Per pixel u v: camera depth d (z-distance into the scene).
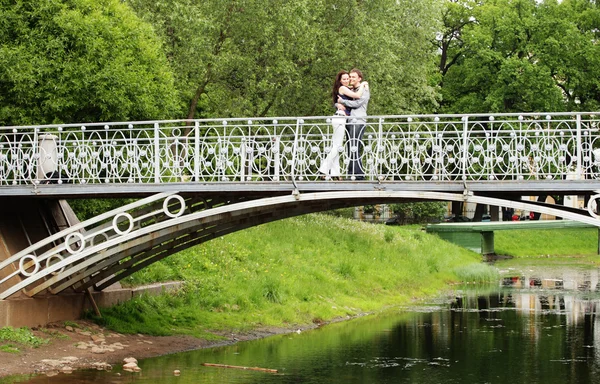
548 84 45.59
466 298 29.09
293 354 17.95
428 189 14.36
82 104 21.56
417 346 19.16
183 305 21.25
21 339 15.98
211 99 31.80
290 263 27.33
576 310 25.41
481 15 50.25
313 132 31.86
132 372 15.30
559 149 14.23
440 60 52.88
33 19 21.61
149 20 29.78
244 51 30.86
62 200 19.38
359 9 31.77
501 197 15.62
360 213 59.06
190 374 15.42
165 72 25.14
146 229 15.65
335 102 15.85
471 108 48.06
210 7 29.88
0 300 16.27
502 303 27.39
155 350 17.58
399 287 29.73
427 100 41.28
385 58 31.47
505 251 48.12
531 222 45.78
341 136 15.12
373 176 14.91
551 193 14.52
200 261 24.12
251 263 25.89
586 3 50.16
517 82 45.91
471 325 22.42
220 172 15.73
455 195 14.20
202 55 29.42
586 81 47.25
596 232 53.38
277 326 21.58
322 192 14.91
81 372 14.98
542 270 39.56
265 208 16.17
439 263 35.81
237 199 16.25
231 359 17.17
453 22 52.34
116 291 19.83
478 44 48.09
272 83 30.12
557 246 50.62
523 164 14.27
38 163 16.64
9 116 21.25
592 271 39.06
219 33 30.53
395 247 34.97
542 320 23.30
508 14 48.47
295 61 31.67
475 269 35.44
